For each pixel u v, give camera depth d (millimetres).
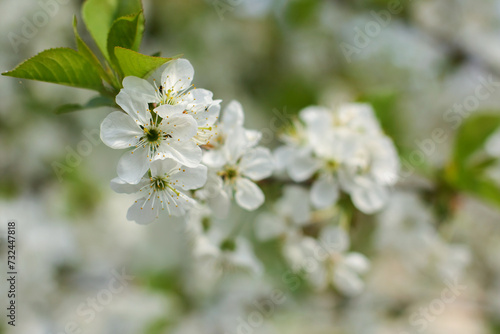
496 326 689
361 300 679
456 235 720
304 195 447
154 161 376
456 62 654
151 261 666
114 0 394
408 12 649
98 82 388
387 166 431
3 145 623
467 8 657
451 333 730
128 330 620
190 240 439
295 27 778
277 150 438
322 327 664
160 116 374
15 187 614
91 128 656
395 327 677
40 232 587
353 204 446
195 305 647
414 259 502
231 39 767
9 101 614
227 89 761
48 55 378
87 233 652
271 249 594
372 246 556
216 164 391
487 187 457
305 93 755
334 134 431
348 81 817
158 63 371
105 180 679
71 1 629
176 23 727
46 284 572
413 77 814
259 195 395
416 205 482
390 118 473
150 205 380
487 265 771
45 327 557
